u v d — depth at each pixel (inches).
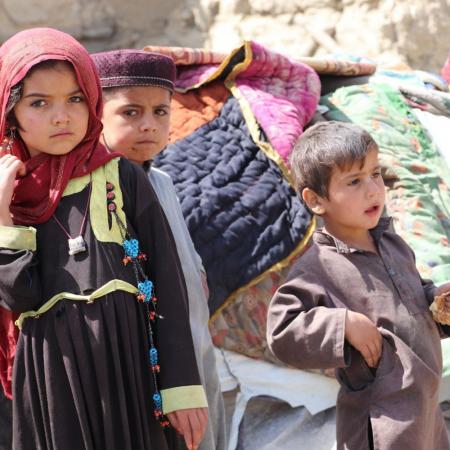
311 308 147.5
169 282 140.7
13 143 141.3
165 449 140.3
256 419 193.9
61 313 133.2
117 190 139.5
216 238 201.8
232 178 213.0
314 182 151.5
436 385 147.3
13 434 136.4
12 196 138.9
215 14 478.0
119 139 170.7
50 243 135.4
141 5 490.3
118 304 134.6
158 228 142.6
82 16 485.4
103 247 135.3
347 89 249.3
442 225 217.3
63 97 135.4
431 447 148.2
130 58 169.0
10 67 135.0
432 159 233.3
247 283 199.2
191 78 240.2
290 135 216.4
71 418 132.7
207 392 162.7
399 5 433.4
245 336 198.2
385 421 142.9
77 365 132.6
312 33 450.6
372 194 148.4
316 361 144.1
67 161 137.8
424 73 276.8
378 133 232.7
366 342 142.8
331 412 193.5
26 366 134.9
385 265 150.9
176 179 212.1
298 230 204.2
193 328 160.9
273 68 235.8
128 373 134.6
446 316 147.6
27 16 477.7
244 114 224.4
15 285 129.9
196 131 225.9
